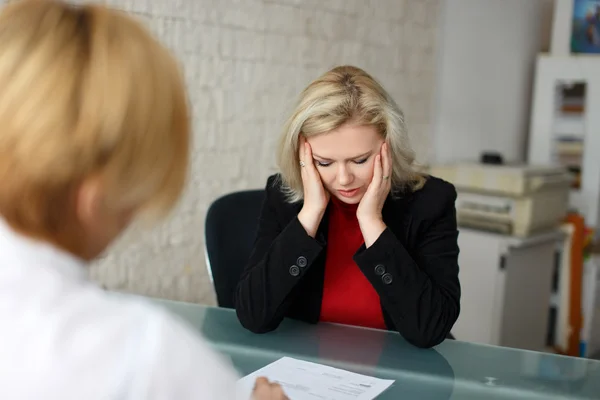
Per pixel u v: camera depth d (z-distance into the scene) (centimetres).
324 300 142
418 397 101
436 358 120
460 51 304
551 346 298
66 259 49
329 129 125
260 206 173
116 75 47
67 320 46
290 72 254
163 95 50
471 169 263
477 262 259
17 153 46
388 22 283
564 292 285
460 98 307
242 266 167
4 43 48
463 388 105
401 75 292
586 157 295
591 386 108
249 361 114
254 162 249
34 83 46
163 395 45
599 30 296
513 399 102
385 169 129
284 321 140
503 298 253
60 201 48
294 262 129
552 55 299
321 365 113
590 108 291
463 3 301
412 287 125
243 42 239
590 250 292
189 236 235
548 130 301
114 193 50
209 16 228
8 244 48
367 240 129
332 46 265
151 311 50
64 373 44
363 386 104
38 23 49
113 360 45
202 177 235
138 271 224
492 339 256
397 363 116
